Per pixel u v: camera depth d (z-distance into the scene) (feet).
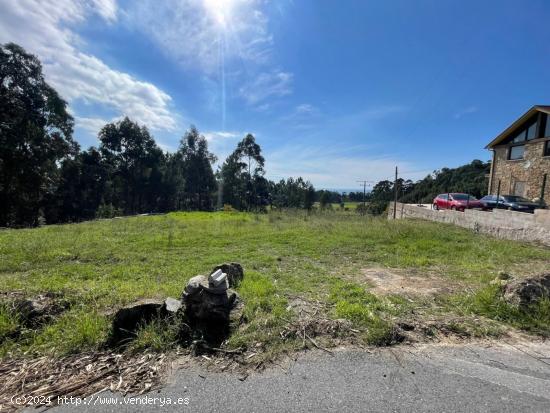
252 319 9.80
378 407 5.93
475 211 36.86
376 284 15.23
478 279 15.94
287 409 5.84
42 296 10.98
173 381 6.76
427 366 7.45
